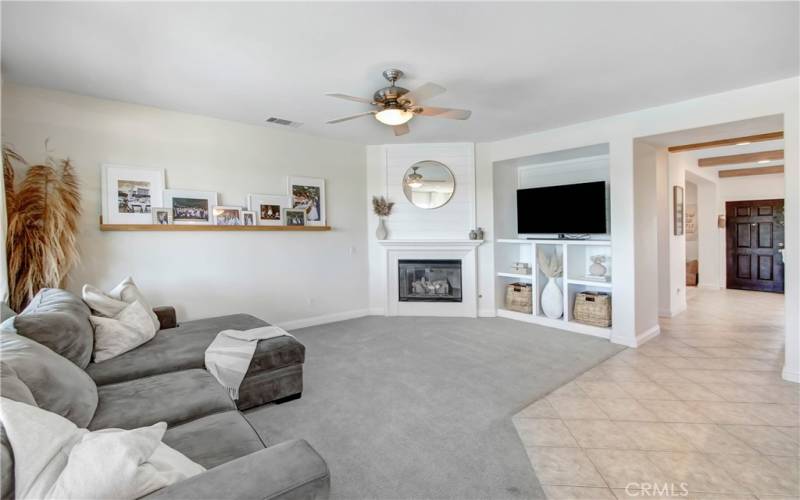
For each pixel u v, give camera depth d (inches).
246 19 88.7
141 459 43.1
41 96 130.3
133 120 147.1
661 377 127.7
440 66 114.7
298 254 193.6
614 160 165.2
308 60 110.2
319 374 132.0
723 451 85.7
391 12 86.5
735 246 306.0
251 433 63.2
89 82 125.8
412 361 144.5
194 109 153.9
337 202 208.5
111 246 143.6
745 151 240.7
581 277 195.5
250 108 153.0
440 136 200.8
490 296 217.9
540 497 72.4
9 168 119.4
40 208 123.1
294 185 191.0
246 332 115.3
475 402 110.7
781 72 119.9
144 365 92.9
